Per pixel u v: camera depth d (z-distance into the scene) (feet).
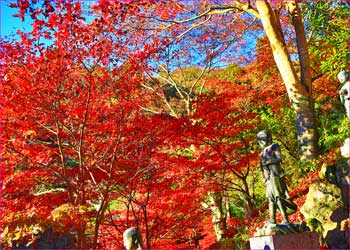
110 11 31.73
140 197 40.68
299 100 40.98
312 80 43.29
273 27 42.45
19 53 28.45
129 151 35.12
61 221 26.23
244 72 59.82
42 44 28.81
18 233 24.89
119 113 33.47
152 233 40.65
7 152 29.45
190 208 42.45
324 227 31.45
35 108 29.99
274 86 51.80
